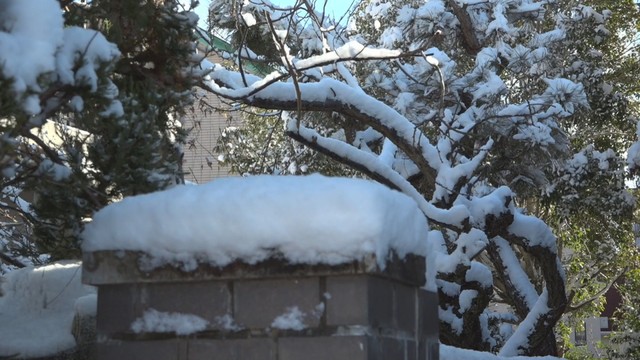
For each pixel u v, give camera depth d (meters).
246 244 3.51
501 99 18.28
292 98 12.84
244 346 3.52
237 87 13.04
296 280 3.51
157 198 3.68
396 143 13.99
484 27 19.19
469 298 13.72
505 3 19.31
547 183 18.80
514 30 19.09
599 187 21.31
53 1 4.23
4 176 4.33
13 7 4.09
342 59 10.37
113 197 5.38
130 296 3.67
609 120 24.58
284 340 3.49
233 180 3.70
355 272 3.42
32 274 4.89
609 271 32.53
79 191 5.00
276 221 3.49
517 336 15.21
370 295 3.47
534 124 16.19
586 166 20.77
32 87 3.89
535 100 17.41
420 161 14.09
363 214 3.44
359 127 17.70
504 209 14.37
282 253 3.48
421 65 16.42
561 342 33.75
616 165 20.94
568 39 22.52
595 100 23.20
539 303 15.38
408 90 17.33
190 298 3.60
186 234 3.57
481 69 17.02
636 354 31.44
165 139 5.91
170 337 3.61
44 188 4.92
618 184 21.17
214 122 25.45
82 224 5.05
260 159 20.86
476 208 14.25
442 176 13.95
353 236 3.42
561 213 21.81
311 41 15.84
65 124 5.59
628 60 28.28
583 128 25.38
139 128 5.18
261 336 3.52
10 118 3.91
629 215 21.86
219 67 13.23
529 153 17.64
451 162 14.68
